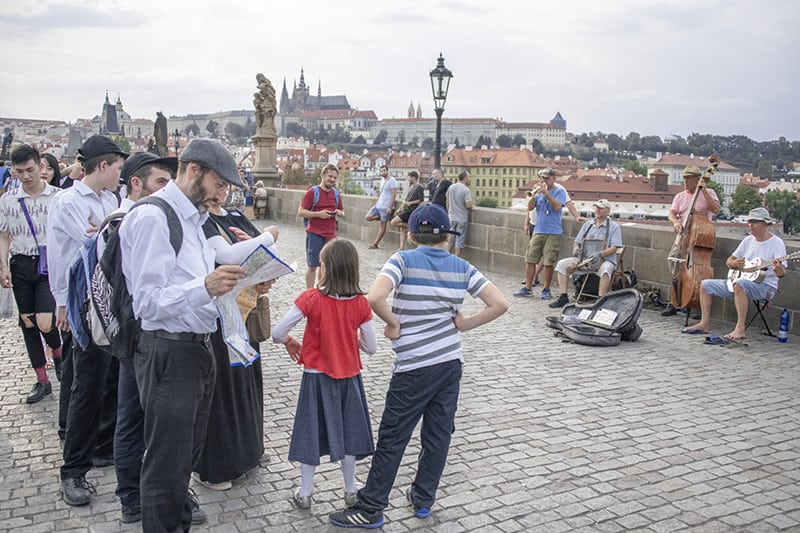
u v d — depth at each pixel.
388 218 16.48
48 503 4.18
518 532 3.95
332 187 10.12
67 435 4.23
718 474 4.75
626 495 4.41
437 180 15.51
